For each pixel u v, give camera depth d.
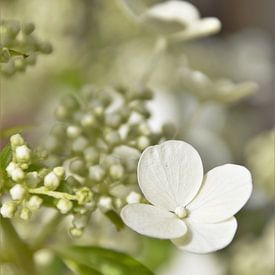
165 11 0.28
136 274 0.24
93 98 0.26
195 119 0.32
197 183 0.19
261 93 0.54
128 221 0.18
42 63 0.42
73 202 0.20
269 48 0.61
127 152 0.24
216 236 0.18
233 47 0.57
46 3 0.45
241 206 0.19
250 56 0.56
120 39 0.49
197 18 0.28
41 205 0.20
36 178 0.19
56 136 0.23
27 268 0.24
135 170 0.22
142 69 0.47
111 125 0.24
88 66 0.46
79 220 0.21
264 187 0.37
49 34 0.45
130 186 0.22
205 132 0.41
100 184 0.22
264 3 0.72
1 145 0.26
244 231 0.38
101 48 0.48
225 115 0.46
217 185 0.19
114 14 0.49
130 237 0.32
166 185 0.19
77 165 0.22
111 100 0.25
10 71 0.22
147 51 0.49
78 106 0.25
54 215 0.24
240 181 0.19
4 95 0.44
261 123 0.52
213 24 0.28
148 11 0.28
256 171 0.37
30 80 0.43
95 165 0.22
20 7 0.46
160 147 0.19
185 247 0.18
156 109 0.43
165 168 0.19
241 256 0.36
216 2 0.71
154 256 0.34
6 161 0.20
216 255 0.37
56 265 0.29
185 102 0.43
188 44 0.51
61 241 0.29
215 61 0.52
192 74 0.30
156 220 0.18
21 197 0.19
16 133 0.21
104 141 0.24
